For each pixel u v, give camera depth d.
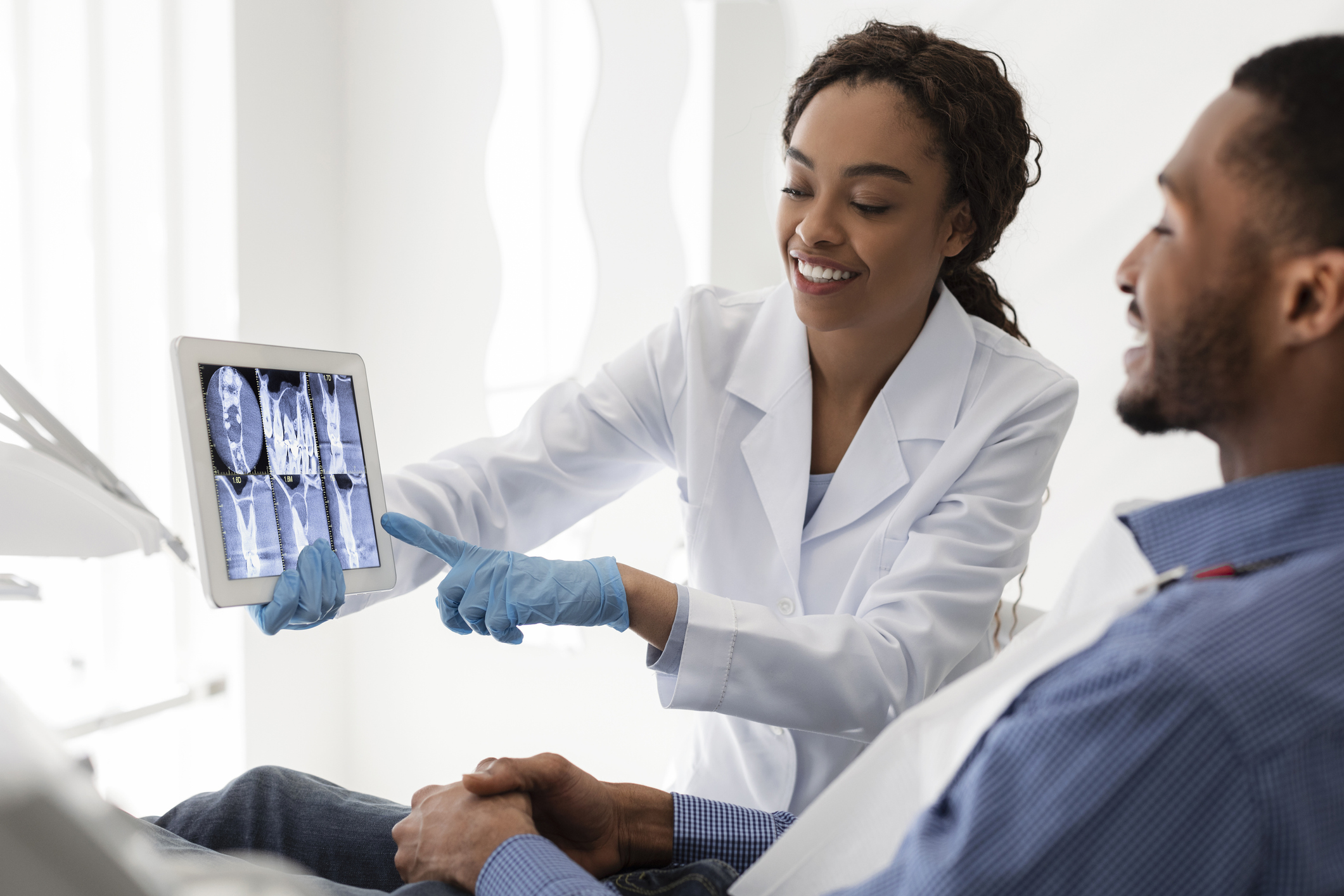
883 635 1.13
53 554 1.00
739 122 2.25
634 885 0.79
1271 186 0.54
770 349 1.37
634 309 2.39
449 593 1.08
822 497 1.34
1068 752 0.50
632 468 1.46
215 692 2.39
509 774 0.81
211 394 0.93
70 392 2.10
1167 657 0.49
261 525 0.95
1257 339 0.56
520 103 2.46
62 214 2.08
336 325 2.64
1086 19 2.01
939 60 1.17
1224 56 1.93
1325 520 0.56
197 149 2.33
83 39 2.11
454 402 2.58
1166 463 2.04
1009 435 1.26
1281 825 0.47
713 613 1.09
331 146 2.59
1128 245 2.03
